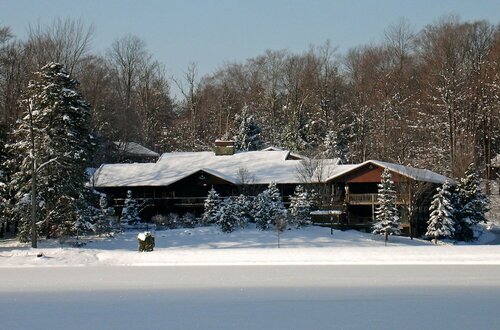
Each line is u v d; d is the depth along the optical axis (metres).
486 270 27.62
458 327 15.93
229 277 26.31
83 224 49.00
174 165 71.25
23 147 47.34
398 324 16.33
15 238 52.75
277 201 56.47
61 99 48.03
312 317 17.34
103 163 71.81
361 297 20.53
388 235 53.09
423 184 57.41
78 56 73.69
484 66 76.06
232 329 16.06
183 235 51.75
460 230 56.91
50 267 32.22
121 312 18.50
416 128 78.62
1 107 65.75
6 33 65.50
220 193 66.38
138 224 59.72
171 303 19.97
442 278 24.94
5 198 49.59
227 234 51.84
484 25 81.19
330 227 56.44
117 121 79.12
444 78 74.69
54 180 48.00
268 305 19.31
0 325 16.92
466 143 73.56
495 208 71.31
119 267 31.69
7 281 26.25
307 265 30.81
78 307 19.47
